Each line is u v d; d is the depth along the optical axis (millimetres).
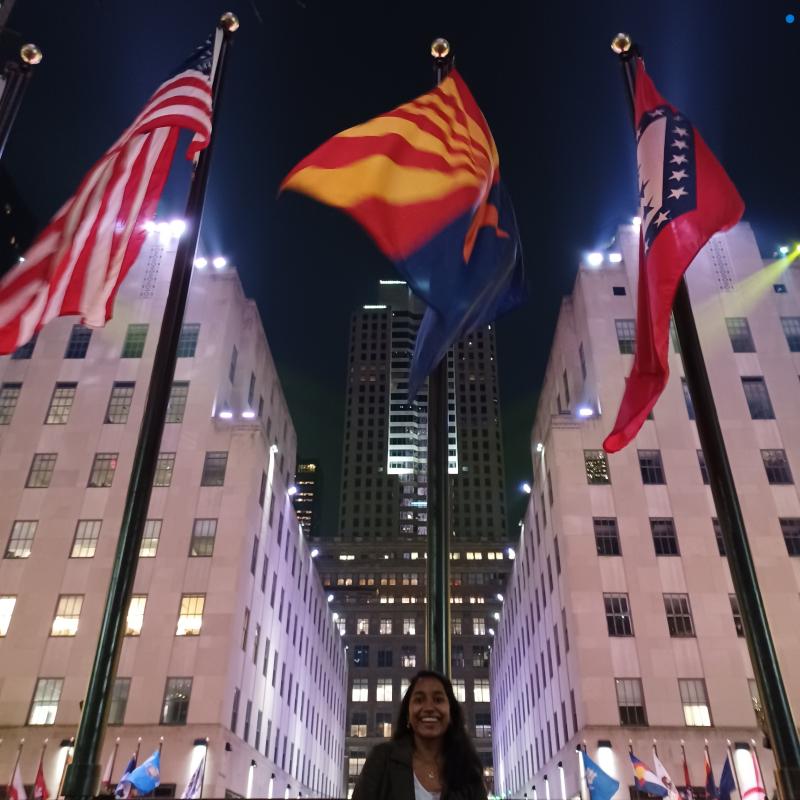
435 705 5500
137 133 13633
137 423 49938
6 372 52125
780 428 48062
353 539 153125
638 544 44344
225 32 15219
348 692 131500
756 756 35531
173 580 43844
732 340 51344
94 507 46812
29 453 48906
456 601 139250
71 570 44656
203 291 55906
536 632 58406
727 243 55031
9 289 12570
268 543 52375
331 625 91625
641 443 47844
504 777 85625
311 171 11070
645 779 32344
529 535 61969
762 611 8695
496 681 97000
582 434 48500
